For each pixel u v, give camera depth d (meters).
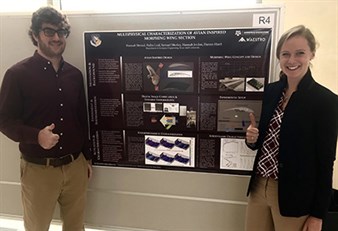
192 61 1.73
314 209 1.24
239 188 1.82
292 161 1.24
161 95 1.80
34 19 1.46
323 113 1.17
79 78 1.70
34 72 1.50
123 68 1.81
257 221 1.47
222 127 1.77
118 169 1.96
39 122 1.53
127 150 1.92
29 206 1.62
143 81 1.81
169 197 1.93
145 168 1.92
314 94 1.20
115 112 1.88
